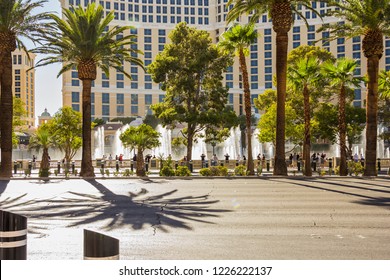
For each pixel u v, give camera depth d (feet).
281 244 28.86
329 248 27.68
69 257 25.63
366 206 47.14
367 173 93.61
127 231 33.60
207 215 41.19
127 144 98.27
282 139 96.43
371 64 92.53
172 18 454.81
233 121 140.97
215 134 145.59
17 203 50.67
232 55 138.21
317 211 43.52
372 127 93.04
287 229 34.12
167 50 144.56
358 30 94.22
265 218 39.37
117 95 437.99
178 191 63.67
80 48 97.09
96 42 98.78
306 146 97.55
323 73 98.17
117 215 41.37
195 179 90.84
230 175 99.60
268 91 202.59
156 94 449.48
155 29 450.30
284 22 94.79
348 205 47.96
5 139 95.40
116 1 436.76
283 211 43.65
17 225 17.76
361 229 34.01
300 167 130.31
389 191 62.59
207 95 145.07
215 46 142.82
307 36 440.04
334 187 69.05
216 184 76.28
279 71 95.61
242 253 26.43
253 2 96.17
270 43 452.35
